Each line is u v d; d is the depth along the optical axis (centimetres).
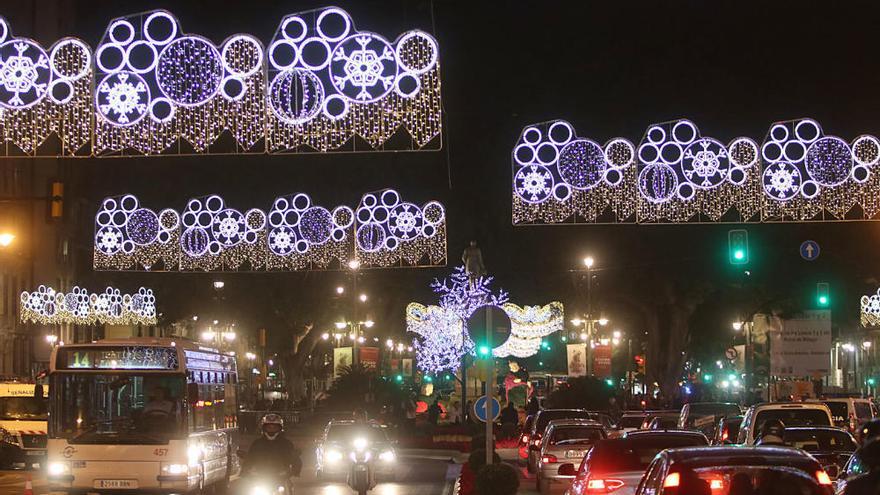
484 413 2112
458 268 6800
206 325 8162
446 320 6644
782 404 2441
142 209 5581
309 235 5272
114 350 2597
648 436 1775
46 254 8362
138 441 2556
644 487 1267
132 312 8062
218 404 2980
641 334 8275
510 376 7394
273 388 11150
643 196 3662
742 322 6316
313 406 7756
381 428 3744
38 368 8019
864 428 1566
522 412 6856
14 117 4134
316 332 8306
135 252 6312
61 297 7875
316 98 2567
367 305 8381
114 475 2547
